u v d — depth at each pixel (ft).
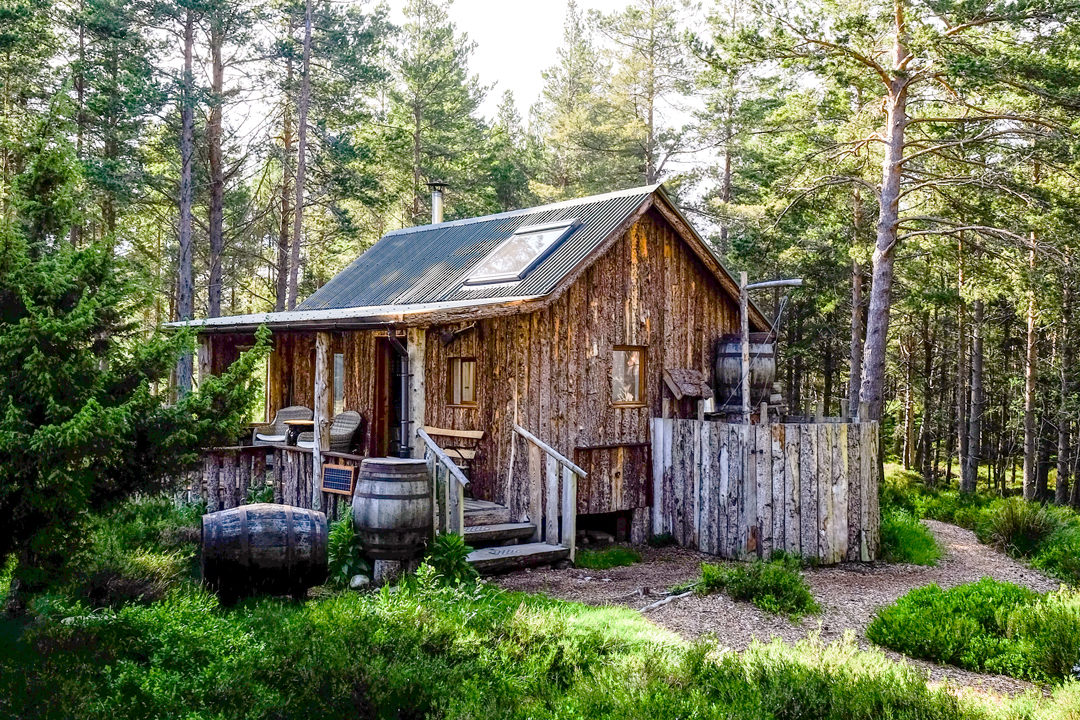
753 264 75.46
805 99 64.18
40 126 26.99
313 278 122.21
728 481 42.01
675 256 48.37
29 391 23.52
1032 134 53.06
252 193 115.34
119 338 26.94
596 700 20.84
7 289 24.45
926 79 56.95
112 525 35.27
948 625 27.27
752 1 55.93
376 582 32.07
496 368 43.47
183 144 76.64
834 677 22.09
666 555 42.47
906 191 57.26
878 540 42.70
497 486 43.11
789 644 27.50
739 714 19.63
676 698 20.89
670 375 47.47
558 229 46.98
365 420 50.75
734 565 37.68
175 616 24.48
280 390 59.93
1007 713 20.45
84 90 85.05
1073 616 25.79
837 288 86.22
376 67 90.48
